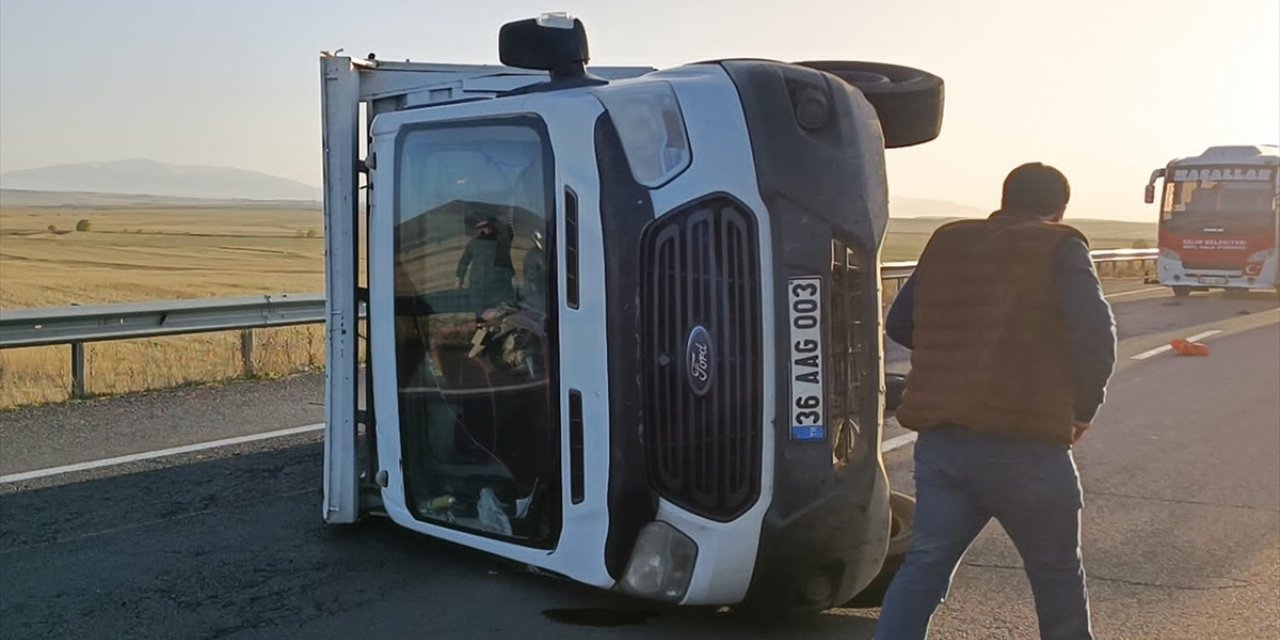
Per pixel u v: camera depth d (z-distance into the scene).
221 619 4.57
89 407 9.06
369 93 5.39
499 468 4.75
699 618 4.64
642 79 4.41
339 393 5.49
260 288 32.19
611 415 4.23
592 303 4.25
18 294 28.34
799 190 4.13
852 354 4.25
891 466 7.53
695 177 4.12
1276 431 8.80
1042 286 3.53
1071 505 3.54
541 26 4.70
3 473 6.82
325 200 5.36
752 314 4.10
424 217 4.94
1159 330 16.75
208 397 9.57
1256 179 23.61
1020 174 3.78
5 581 4.98
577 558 4.45
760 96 4.17
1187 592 5.05
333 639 4.38
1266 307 21.53
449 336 4.89
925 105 5.12
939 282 3.73
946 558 3.67
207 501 6.25
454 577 5.08
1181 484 7.07
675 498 4.19
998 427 3.51
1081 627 3.60
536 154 4.47
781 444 4.11
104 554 5.35
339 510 5.54
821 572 4.27
